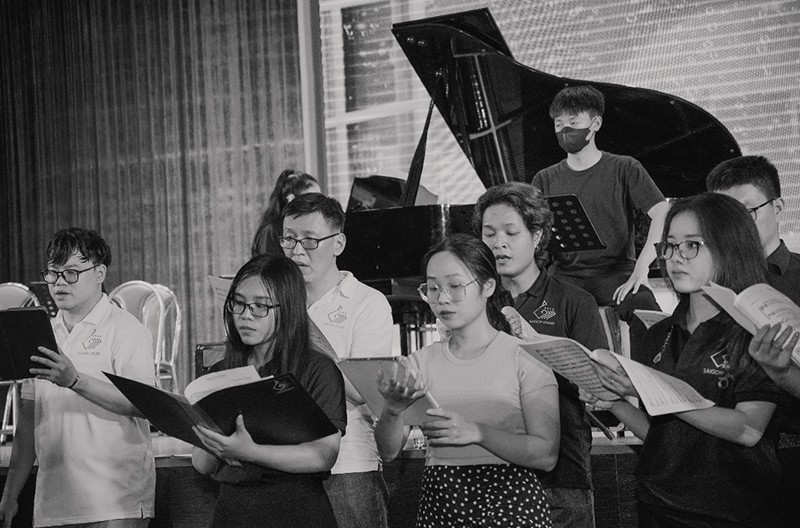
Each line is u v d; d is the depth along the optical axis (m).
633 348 4.40
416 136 11.51
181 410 3.67
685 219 3.79
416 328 8.05
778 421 3.89
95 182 12.37
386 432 3.90
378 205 9.01
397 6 11.60
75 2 12.44
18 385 7.61
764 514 3.63
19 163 12.62
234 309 4.00
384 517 4.79
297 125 11.57
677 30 10.27
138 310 9.15
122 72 12.25
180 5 12.02
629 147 8.21
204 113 11.90
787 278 4.74
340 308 4.92
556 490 4.55
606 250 7.82
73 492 5.05
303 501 3.88
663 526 3.75
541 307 4.78
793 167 9.79
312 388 3.95
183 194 11.98
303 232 4.98
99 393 4.79
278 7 11.68
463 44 7.78
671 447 3.76
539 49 10.88
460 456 4.04
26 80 12.60
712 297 3.42
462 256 4.05
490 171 8.52
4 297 9.32
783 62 9.82
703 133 7.89
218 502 3.98
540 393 3.98
